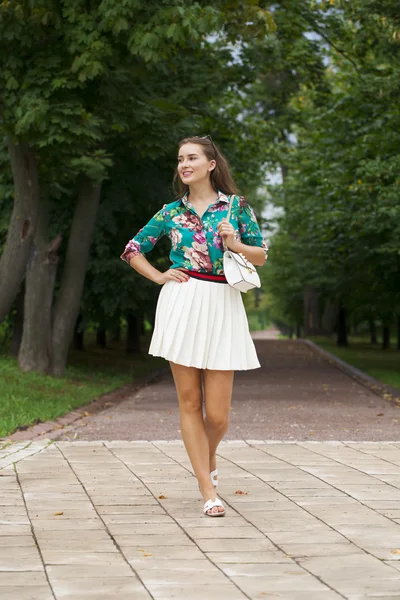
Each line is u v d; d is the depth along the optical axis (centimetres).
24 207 1545
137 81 1586
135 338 3078
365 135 1952
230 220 532
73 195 2069
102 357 2783
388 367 2655
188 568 404
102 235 2070
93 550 438
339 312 4291
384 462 729
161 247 2158
